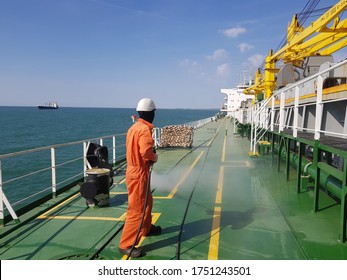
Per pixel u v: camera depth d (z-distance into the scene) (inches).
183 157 525.3
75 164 943.7
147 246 171.6
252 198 264.4
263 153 521.3
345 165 165.9
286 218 211.2
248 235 184.1
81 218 220.8
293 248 165.6
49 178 744.3
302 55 827.4
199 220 212.2
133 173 158.1
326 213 219.5
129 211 161.0
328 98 329.7
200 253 162.1
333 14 548.7
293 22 780.6
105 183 248.5
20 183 693.3
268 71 1078.4
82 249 169.5
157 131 784.9
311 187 289.6
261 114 602.9
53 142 1723.7
